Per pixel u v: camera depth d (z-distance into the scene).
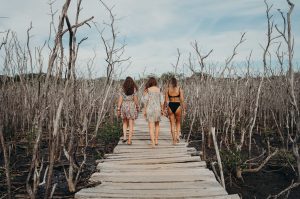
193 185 5.61
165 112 9.65
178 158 7.66
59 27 3.23
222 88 13.20
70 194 6.16
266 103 14.95
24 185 6.73
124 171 6.61
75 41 4.03
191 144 12.16
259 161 9.34
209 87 11.54
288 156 9.05
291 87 4.71
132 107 9.70
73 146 6.48
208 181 5.85
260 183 7.90
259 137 13.02
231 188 7.61
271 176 8.34
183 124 14.63
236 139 12.51
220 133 13.61
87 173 7.86
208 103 11.27
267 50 7.43
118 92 15.71
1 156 9.14
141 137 11.24
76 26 3.28
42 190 6.44
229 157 8.41
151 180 5.89
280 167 8.98
